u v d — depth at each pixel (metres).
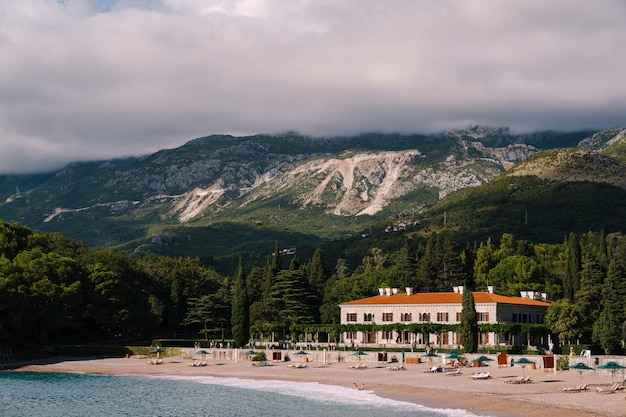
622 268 169.62
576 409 84.06
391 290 192.50
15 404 106.25
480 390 104.00
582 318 165.62
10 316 161.12
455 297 174.12
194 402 106.12
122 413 97.88
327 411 94.19
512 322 170.38
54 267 182.88
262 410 97.00
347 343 178.50
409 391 109.56
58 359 169.62
